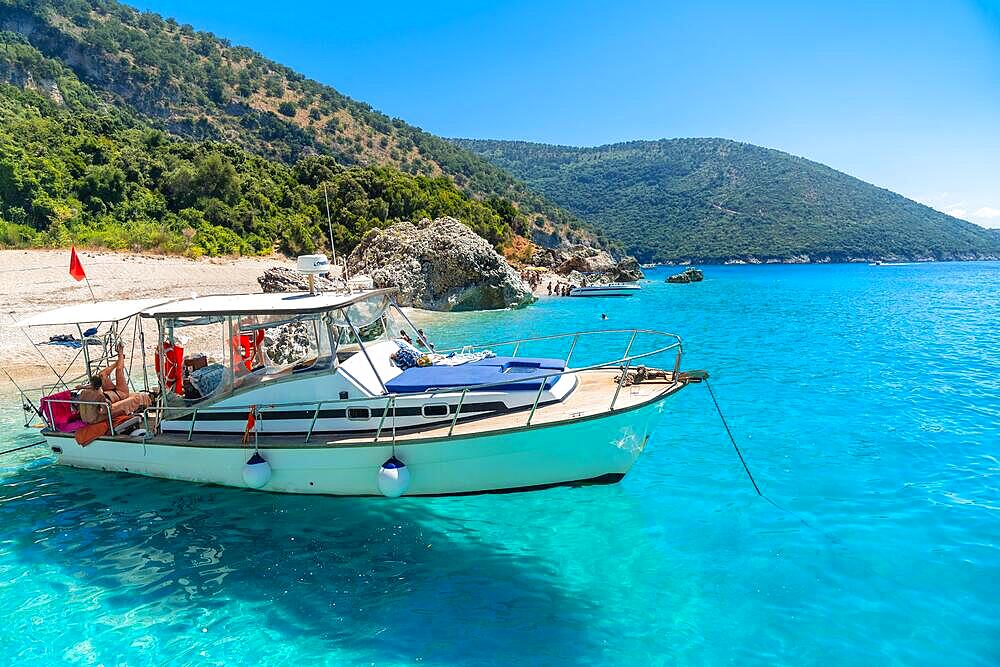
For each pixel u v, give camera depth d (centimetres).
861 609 632
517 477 842
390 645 597
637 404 838
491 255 3994
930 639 581
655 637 599
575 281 5994
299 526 850
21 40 13925
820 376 1720
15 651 592
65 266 3191
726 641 589
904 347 2225
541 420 808
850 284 7056
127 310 978
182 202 5584
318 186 6819
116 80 14575
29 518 882
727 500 905
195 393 973
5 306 2333
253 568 747
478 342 2492
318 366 899
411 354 1025
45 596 691
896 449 1100
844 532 796
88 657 582
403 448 822
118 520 873
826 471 1005
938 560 720
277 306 890
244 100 16225
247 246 5009
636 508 886
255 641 605
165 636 614
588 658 570
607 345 2352
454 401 858
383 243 4203
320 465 862
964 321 3064
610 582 701
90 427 966
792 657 562
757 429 1236
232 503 915
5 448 1191
